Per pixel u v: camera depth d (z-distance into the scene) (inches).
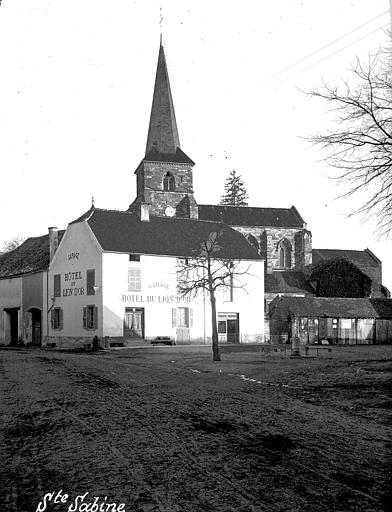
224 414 495.2
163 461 342.3
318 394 628.1
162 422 460.4
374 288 2741.1
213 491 287.0
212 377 816.3
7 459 353.1
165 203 2815.0
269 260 2797.7
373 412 511.2
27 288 2223.2
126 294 1889.8
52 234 2126.0
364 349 1663.4
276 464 334.6
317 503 269.7
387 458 348.2
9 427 448.1
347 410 522.0
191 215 2743.6
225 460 343.6
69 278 2005.4
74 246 1996.8
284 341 2065.7
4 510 267.1
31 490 293.6
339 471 320.8
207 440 395.9
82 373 882.8
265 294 2413.9
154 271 1941.4
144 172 2817.4
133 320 1904.5
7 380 778.8
